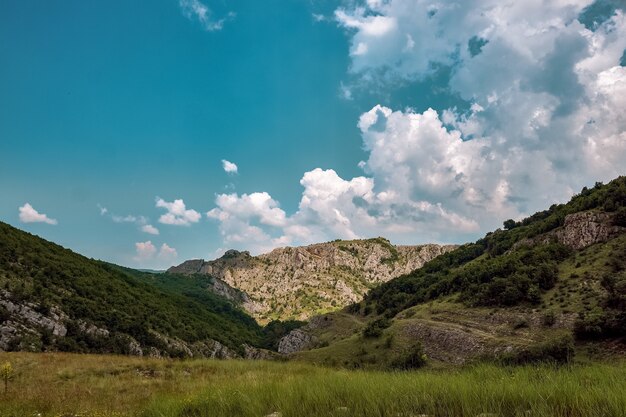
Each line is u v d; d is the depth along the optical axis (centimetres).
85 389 1856
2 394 1653
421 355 8712
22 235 14125
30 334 8906
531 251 13150
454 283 15225
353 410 750
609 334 6538
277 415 812
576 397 629
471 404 687
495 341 8644
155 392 1755
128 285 17800
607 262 10031
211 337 16862
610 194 12900
